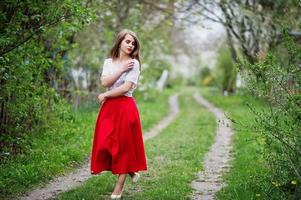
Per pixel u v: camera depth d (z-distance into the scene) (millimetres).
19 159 7809
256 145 9867
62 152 8602
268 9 16375
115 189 5988
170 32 25766
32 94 8844
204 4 18344
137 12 18688
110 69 6117
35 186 6707
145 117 16141
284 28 5949
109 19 17719
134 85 6008
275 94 5578
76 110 13773
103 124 5961
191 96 34188
